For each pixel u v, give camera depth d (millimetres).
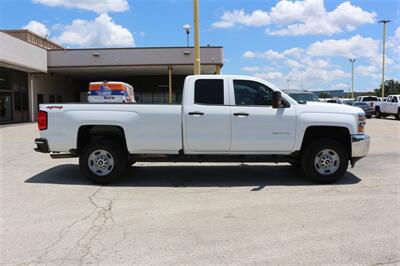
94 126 7680
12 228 5078
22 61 25609
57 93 36719
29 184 7664
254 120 7484
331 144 7578
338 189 7195
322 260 4070
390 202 6270
